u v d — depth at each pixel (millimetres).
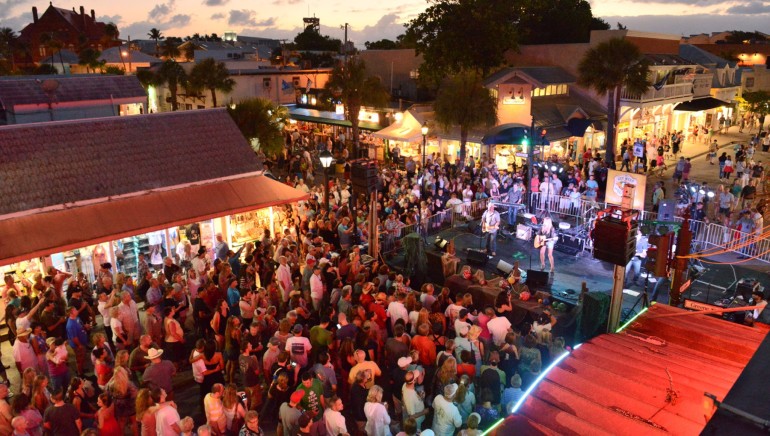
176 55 91062
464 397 8750
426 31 38688
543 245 18578
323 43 110500
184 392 11531
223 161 18750
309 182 31531
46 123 16797
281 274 14211
